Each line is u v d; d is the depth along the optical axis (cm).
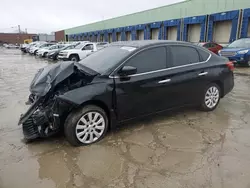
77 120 302
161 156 287
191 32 2112
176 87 382
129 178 243
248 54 1076
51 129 304
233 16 1669
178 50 391
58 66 331
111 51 386
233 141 324
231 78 470
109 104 321
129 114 344
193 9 2005
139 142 324
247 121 400
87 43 1498
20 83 763
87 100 298
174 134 350
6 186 230
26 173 252
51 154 292
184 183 234
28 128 330
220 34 1845
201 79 413
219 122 396
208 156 285
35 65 1386
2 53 2989
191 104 419
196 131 360
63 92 296
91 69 341
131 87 334
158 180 239
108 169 260
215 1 1797
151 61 358
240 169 257
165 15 2338
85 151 300
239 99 543
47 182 237
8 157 284
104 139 333
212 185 230
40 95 303
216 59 443
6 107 484
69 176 247
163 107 379
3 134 349
